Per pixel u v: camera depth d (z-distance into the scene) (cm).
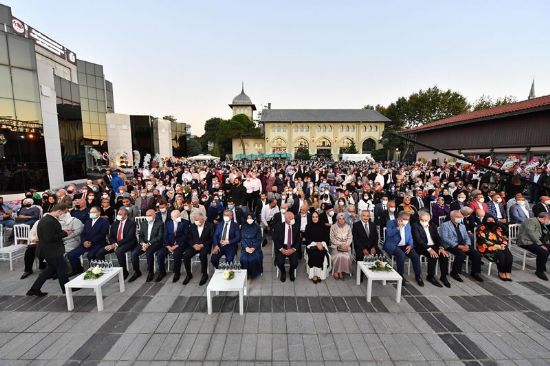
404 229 577
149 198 888
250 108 7431
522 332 388
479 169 1558
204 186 1146
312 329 394
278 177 1322
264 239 808
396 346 359
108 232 628
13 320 417
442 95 4147
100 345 361
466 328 397
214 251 587
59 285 538
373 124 5397
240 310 428
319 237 604
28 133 1386
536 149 1591
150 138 3509
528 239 582
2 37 1274
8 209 830
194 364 328
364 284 544
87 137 3031
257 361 332
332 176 1511
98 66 3123
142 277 579
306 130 5534
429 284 542
